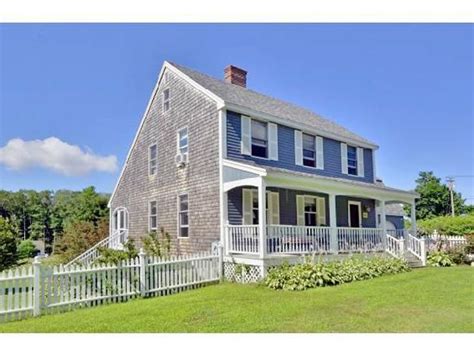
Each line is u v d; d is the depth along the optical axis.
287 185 12.62
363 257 14.43
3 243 18.48
